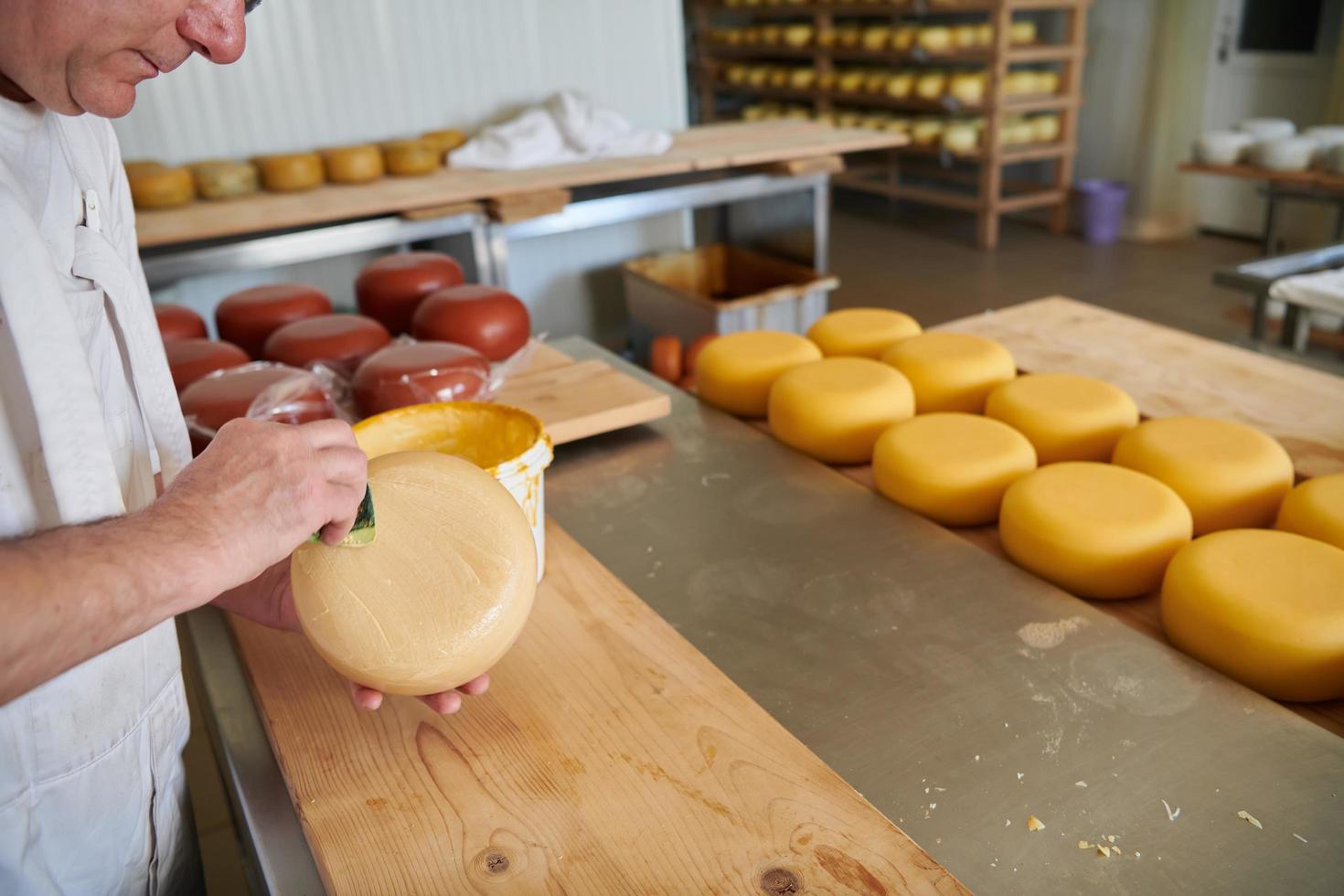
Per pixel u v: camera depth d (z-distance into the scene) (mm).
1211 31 5090
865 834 668
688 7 7770
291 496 601
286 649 902
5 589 489
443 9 2969
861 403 1295
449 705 739
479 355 1325
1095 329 1630
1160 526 1003
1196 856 685
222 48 595
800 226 3146
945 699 847
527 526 741
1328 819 711
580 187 2916
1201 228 5562
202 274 2242
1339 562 913
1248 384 1393
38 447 639
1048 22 5965
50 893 710
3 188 587
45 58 565
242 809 782
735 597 1005
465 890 642
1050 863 685
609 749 757
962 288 4645
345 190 2584
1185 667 875
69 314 619
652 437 1387
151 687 770
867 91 5785
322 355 1425
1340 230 3748
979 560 1052
